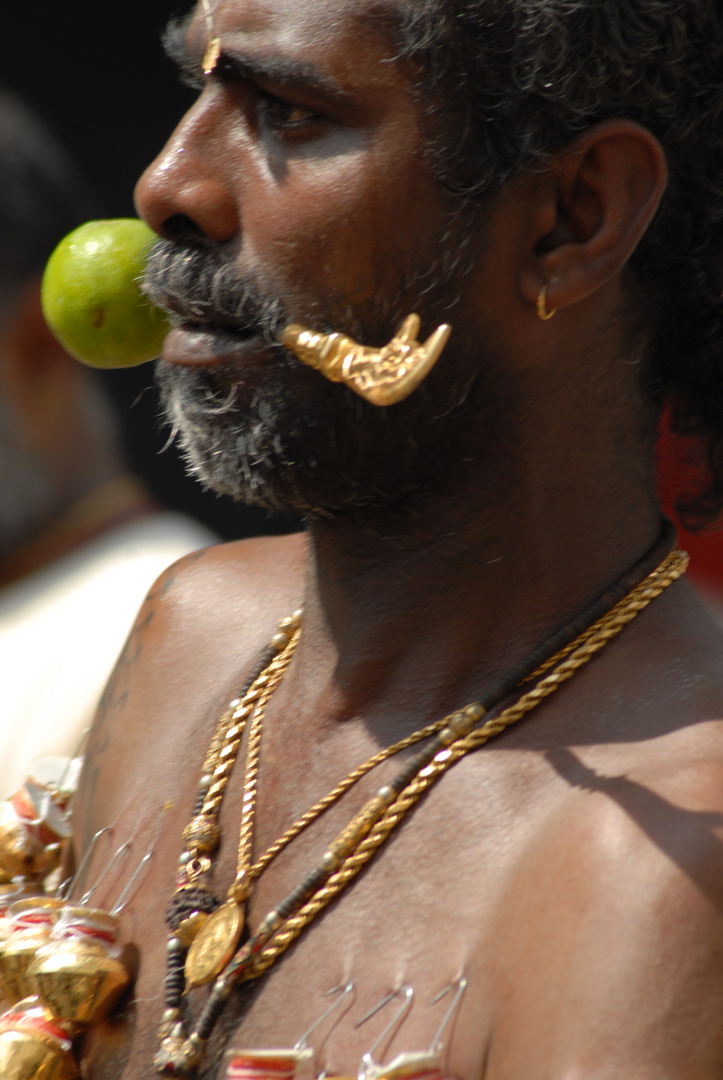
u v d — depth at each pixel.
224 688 5.11
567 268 4.05
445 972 3.69
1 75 18.81
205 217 4.07
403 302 4.02
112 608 7.36
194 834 4.52
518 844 3.79
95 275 4.72
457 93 3.96
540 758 3.96
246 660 5.16
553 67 3.95
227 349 4.14
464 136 3.97
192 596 5.62
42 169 8.10
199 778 4.80
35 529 7.79
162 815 4.83
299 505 4.27
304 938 4.03
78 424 8.01
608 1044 3.26
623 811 3.60
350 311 4.00
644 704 3.98
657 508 4.56
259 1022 3.97
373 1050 3.67
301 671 4.69
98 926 4.50
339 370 3.75
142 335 4.79
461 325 4.05
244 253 4.06
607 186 4.05
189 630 5.48
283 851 4.28
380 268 3.99
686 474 5.19
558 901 3.55
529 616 4.26
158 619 5.64
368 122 3.96
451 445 4.15
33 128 8.26
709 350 4.60
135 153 19.03
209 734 4.96
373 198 3.95
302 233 3.97
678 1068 3.21
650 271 4.35
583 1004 3.34
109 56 18.95
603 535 4.31
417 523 4.28
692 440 5.04
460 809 3.97
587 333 4.20
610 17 3.97
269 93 4.03
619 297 4.28
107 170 19.00
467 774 4.03
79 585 7.55
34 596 7.62
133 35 18.92
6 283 7.75
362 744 4.36
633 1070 3.21
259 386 4.10
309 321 4.00
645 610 4.26
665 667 4.07
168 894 4.54
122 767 5.21
